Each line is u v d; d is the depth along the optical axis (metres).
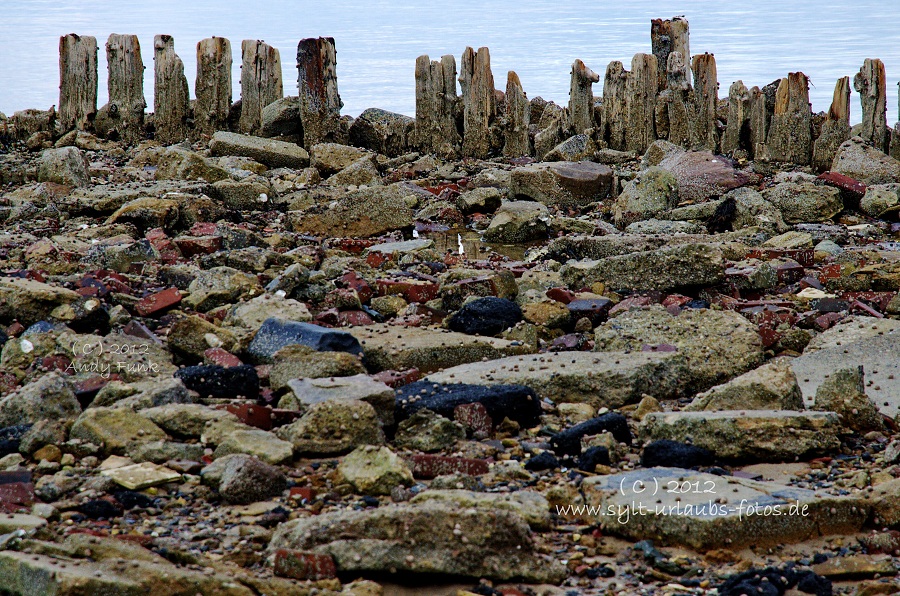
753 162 66.19
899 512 21.56
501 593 18.89
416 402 26.73
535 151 73.69
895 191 56.09
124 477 22.80
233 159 66.69
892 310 37.41
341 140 74.75
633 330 33.69
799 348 34.66
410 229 54.34
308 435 24.59
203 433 24.89
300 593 18.28
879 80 65.06
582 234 53.12
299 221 52.94
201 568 18.69
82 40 75.31
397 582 19.34
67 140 73.81
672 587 19.28
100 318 34.38
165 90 75.25
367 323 36.53
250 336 32.41
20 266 42.75
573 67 72.12
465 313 35.34
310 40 73.06
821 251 47.03
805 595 19.05
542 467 24.33
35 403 25.88
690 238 49.19
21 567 17.70
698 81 69.19
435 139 74.19
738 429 24.91
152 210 50.84
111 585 17.22
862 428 26.73
